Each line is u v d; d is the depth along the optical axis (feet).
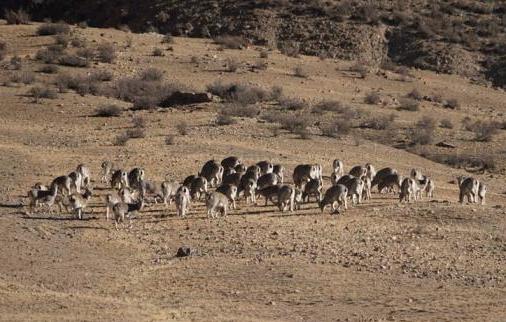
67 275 233.76
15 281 225.97
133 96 600.80
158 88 612.29
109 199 298.15
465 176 442.50
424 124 563.89
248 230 282.36
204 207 320.50
